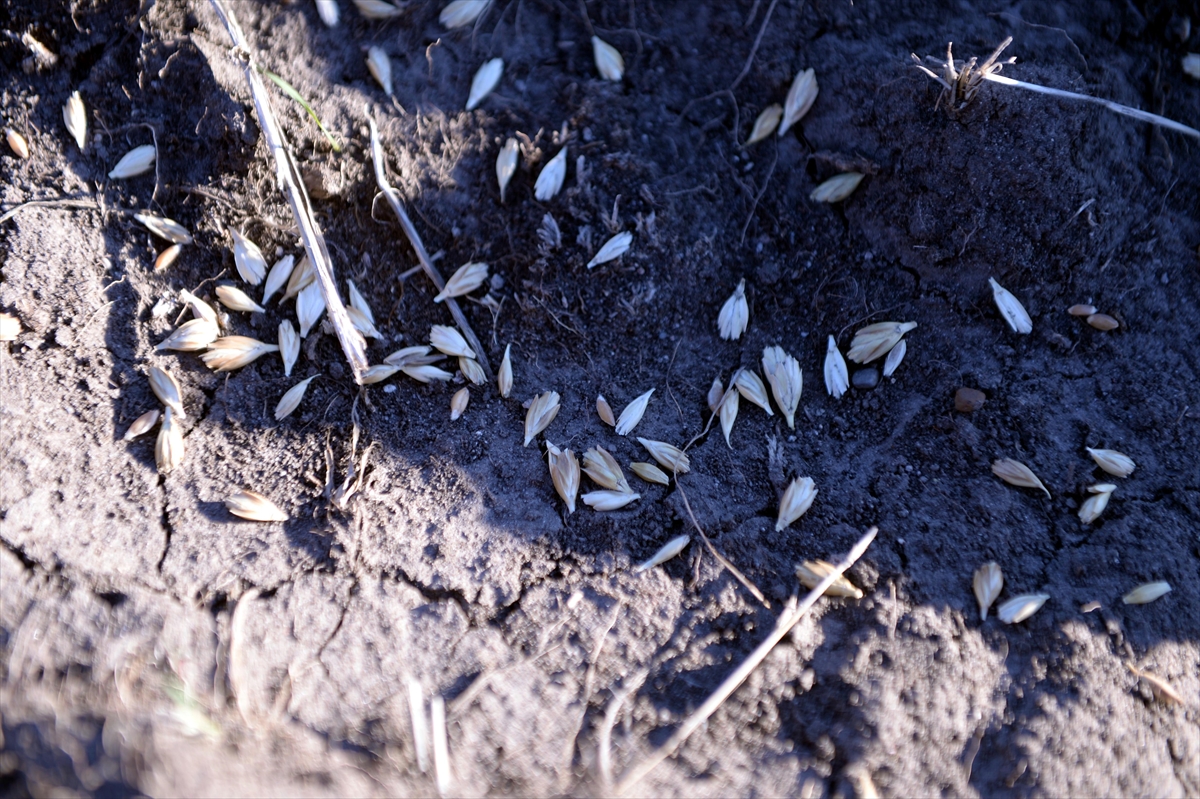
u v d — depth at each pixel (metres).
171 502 0.39
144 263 0.40
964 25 0.41
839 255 0.42
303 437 0.40
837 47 0.41
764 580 0.39
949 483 0.40
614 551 0.40
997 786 0.38
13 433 0.39
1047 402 0.41
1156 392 0.41
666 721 0.38
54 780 0.37
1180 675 0.39
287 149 0.40
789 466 0.41
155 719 0.37
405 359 0.41
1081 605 0.39
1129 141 0.41
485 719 0.38
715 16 0.42
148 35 0.40
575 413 0.41
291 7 0.41
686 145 0.42
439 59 0.41
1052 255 0.41
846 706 0.38
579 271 0.41
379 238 0.41
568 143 0.41
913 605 0.39
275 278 0.41
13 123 0.40
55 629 0.38
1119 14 0.42
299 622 0.39
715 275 0.41
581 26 0.42
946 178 0.41
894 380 0.41
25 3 0.40
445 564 0.39
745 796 0.38
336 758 0.38
